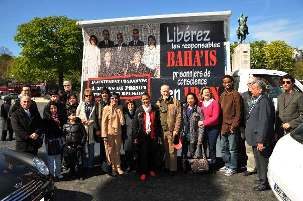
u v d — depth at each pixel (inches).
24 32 1306.6
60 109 184.2
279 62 1530.5
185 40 204.2
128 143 200.8
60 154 183.9
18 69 1363.2
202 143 189.0
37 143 167.0
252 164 188.5
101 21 211.9
